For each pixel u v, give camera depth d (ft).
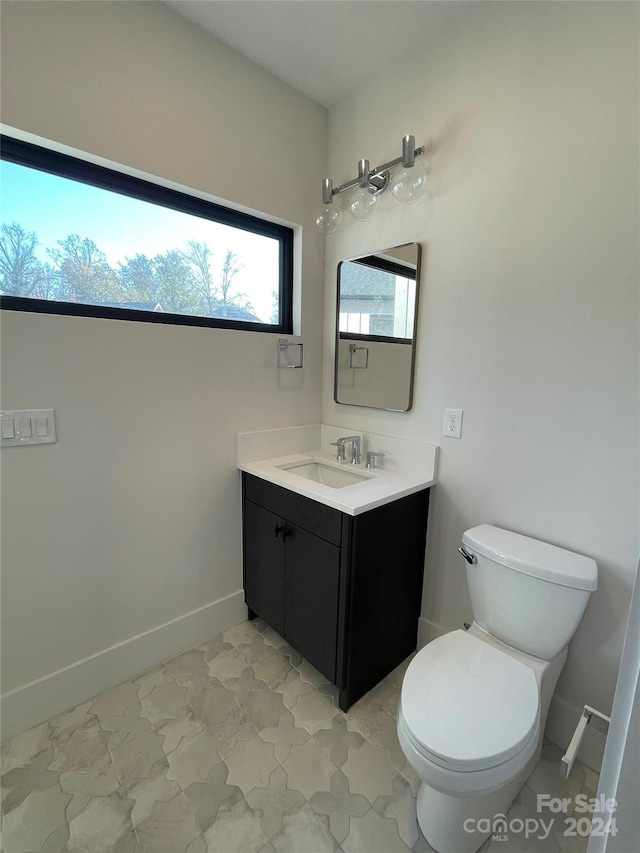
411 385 5.42
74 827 3.45
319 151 6.24
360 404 6.18
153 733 4.35
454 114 4.63
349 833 3.44
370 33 4.77
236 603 6.23
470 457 4.90
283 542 5.25
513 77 4.11
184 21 4.66
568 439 4.08
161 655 5.42
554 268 4.01
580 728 3.57
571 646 4.20
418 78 4.95
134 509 4.99
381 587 4.79
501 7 4.12
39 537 4.32
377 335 5.81
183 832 3.43
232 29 4.79
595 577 3.65
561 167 3.87
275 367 6.18
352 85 5.70
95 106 4.14
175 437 5.23
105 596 4.87
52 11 3.81
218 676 5.20
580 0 3.61
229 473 5.86
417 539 5.29
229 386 5.68
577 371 3.95
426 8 4.40
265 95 5.48
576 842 3.41
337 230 6.27
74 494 4.50
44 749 4.16
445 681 3.46
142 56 4.39
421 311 5.23
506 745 2.89
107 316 4.66
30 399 4.08
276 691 4.96
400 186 4.75
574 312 3.92
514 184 4.21
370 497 4.49
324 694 4.93
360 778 3.90
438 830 3.29
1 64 3.60
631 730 1.70
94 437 4.56
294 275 6.35
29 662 4.39
